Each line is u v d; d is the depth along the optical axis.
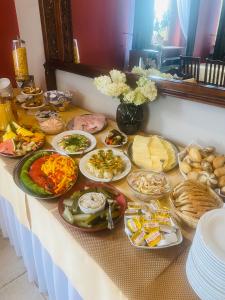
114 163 1.00
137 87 1.14
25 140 1.16
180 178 0.96
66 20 1.46
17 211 1.04
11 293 1.25
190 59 1.04
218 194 0.82
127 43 1.23
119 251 0.67
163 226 0.69
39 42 1.71
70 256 0.75
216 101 0.96
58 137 1.24
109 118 1.53
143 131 1.36
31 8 1.62
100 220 0.74
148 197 0.82
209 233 0.53
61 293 0.99
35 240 1.04
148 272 0.62
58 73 1.73
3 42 1.76
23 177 0.94
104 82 1.15
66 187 0.89
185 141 1.19
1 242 1.52
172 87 1.08
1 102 1.29
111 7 1.21
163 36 1.09
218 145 1.07
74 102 1.72
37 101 1.61
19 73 1.66
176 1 1.01
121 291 0.57
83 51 1.46
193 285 0.55
